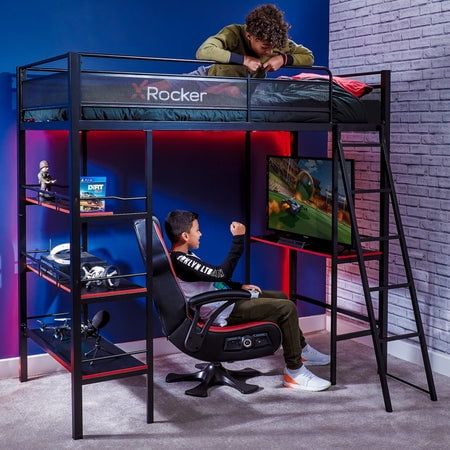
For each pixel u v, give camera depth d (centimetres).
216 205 447
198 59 347
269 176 445
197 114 332
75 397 322
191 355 350
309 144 475
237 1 439
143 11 411
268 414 350
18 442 319
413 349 425
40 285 403
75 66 303
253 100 345
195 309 340
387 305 412
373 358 434
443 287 406
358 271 463
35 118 359
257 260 468
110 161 412
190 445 316
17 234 393
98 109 311
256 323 356
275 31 351
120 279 357
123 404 362
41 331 388
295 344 379
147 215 334
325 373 407
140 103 317
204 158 440
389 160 405
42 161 371
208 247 448
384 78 390
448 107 394
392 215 434
